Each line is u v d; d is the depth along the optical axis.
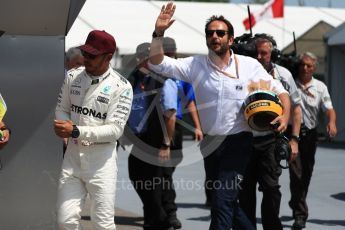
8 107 18.33
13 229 18.50
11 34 18.20
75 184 15.73
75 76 15.77
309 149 25.12
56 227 18.55
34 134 18.47
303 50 66.62
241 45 21.03
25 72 18.38
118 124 15.55
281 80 21.23
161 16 17.14
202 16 70.31
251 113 17.25
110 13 66.94
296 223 24.80
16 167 18.45
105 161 15.67
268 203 20.03
